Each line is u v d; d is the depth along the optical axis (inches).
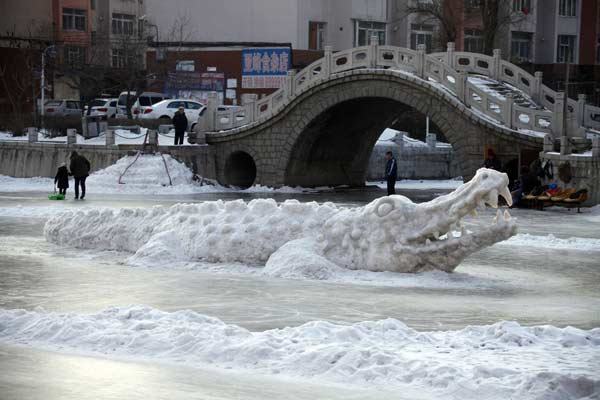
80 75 4114.2
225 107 3688.5
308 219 1179.3
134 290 1004.6
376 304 940.0
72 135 3223.4
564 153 2448.3
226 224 1211.9
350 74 3051.2
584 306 957.8
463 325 835.4
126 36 4392.2
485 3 3735.2
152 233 1298.0
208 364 642.2
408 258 1122.7
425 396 567.8
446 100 2854.3
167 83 4254.4
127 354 668.7
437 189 3324.3
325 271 1108.5
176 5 4562.0
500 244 1552.7
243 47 4276.6
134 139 3312.0
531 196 2369.6
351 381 601.6
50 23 4458.7
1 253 1321.4
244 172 3449.8
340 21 4512.8
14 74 4333.2
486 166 2593.5
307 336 700.7
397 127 4323.3
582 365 634.2
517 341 713.6
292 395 565.0
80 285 1036.5
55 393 560.4
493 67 2977.4
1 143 3366.1
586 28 4921.3
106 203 2388.0
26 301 928.3
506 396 557.6
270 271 1129.4
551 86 4655.5
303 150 3275.1
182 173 3097.9
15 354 663.8
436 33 4626.0
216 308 899.4
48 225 1451.8
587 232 1791.3
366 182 3727.9
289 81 3216.0
